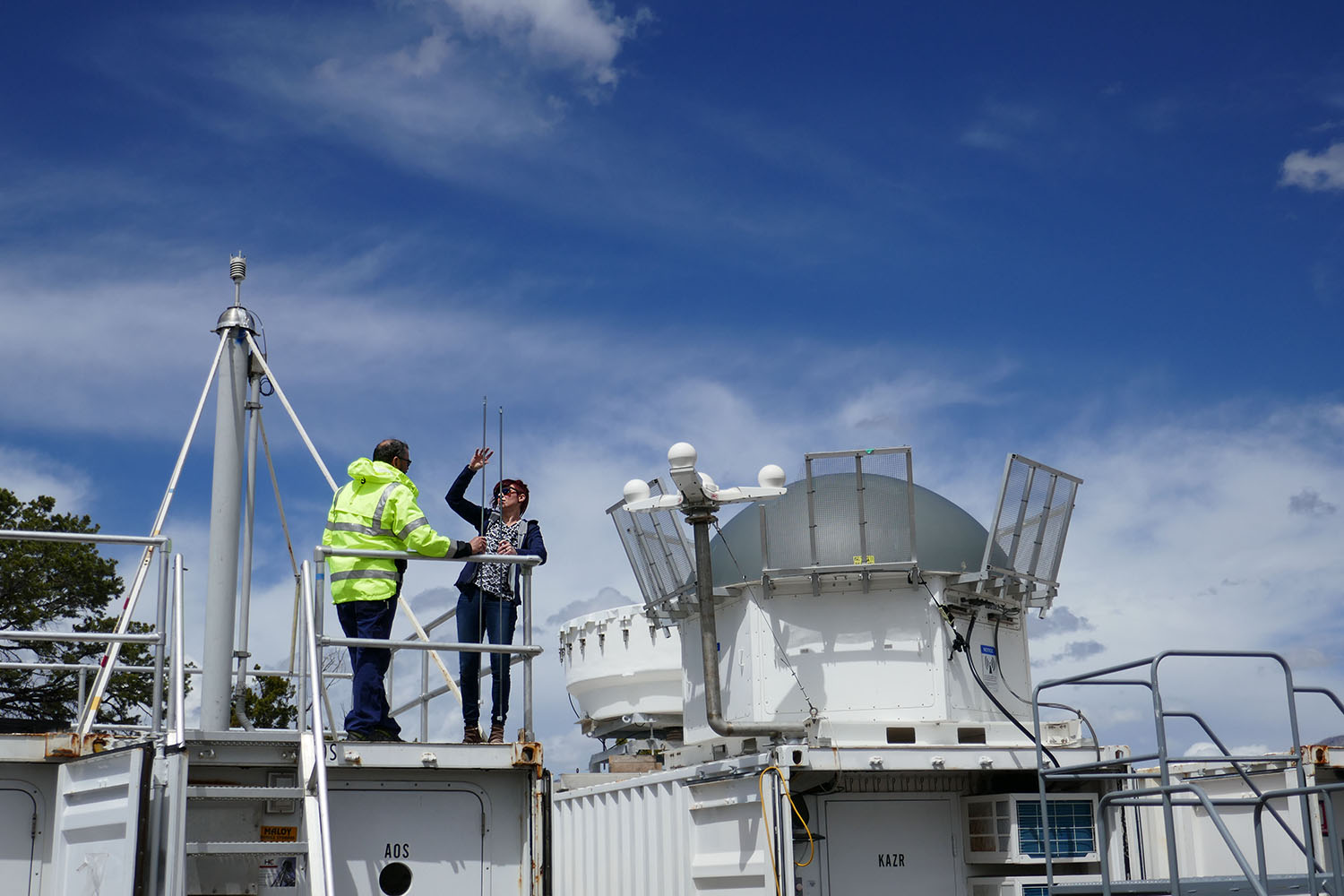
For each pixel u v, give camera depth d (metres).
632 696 18.66
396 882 9.12
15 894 8.54
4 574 31.09
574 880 15.70
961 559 13.90
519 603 10.76
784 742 13.16
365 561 10.29
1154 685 9.60
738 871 11.65
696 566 13.70
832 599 13.94
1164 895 10.15
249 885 9.02
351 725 10.05
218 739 8.70
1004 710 13.63
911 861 12.79
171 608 8.77
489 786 9.45
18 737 8.54
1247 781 10.11
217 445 9.95
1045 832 10.77
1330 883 9.56
